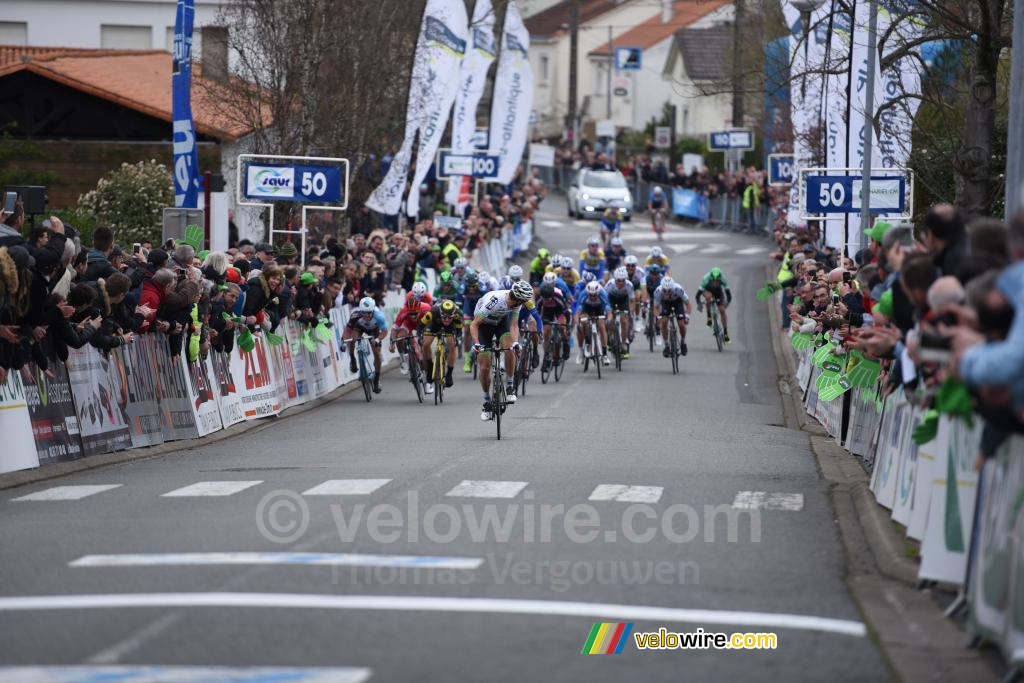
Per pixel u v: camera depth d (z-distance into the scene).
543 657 14.30
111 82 82.12
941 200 50.75
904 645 15.44
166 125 80.12
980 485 15.92
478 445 34.16
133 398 34.66
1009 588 14.27
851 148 47.47
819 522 23.39
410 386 54.31
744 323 76.88
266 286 42.28
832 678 13.93
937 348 18.14
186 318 36.34
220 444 37.19
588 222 130.50
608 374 56.72
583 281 58.47
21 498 26.36
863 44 45.88
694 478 28.31
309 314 48.12
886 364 26.75
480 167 80.81
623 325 59.09
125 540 21.06
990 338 14.74
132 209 68.31
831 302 41.03
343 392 52.66
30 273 28.25
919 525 20.62
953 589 18.09
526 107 84.88
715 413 43.69
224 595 17.02
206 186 54.22
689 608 16.70
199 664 13.84
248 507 24.22
